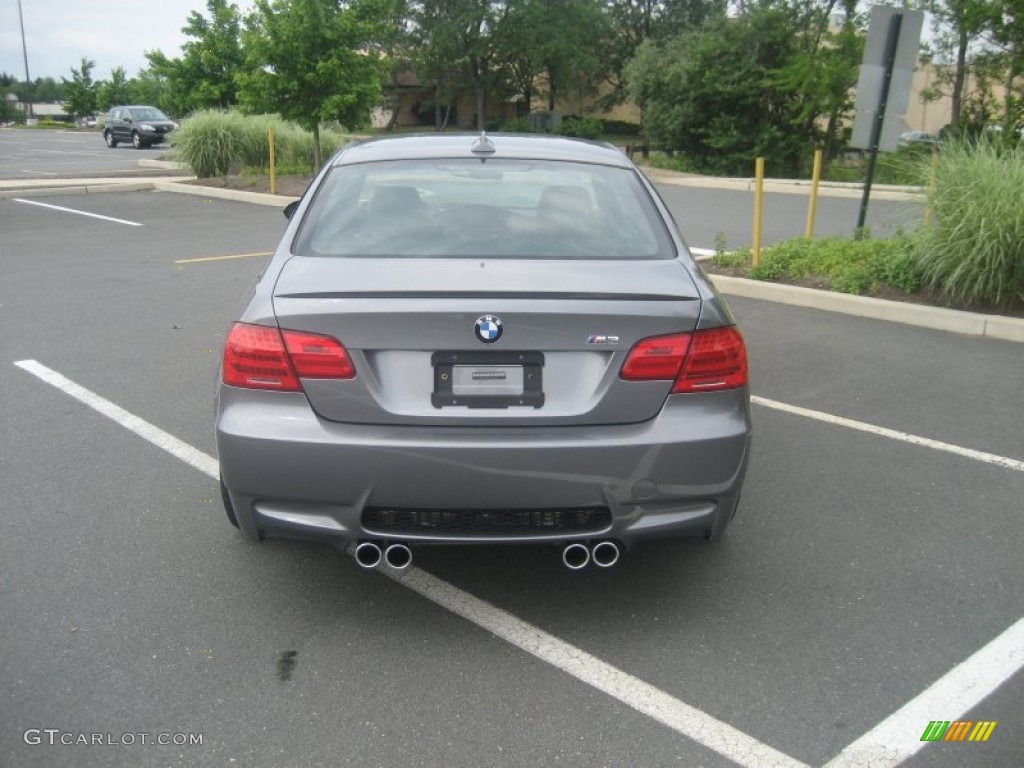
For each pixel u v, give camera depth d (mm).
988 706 2977
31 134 52469
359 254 3508
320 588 3664
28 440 5156
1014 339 7609
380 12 18641
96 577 3709
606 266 3398
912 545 4078
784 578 3781
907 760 2725
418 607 3537
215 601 3555
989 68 23188
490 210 3768
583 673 3129
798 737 2822
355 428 3072
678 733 2834
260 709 2924
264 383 3111
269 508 3180
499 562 3893
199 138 20078
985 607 3574
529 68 57594
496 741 2787
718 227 14938
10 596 3551
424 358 3064
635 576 3783
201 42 26609
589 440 3055
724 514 3277
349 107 18188
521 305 3035
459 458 3012
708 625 3430
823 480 4766
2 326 7750
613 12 57906
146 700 2957
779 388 6293
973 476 4840
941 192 8438
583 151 4297
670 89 30031
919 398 6105
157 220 14781
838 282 8836
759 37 28797
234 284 9664
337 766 2678
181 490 4535
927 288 8523
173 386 6152
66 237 12891
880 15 9555
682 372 3137
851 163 32938
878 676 3131
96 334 7516
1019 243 7816
